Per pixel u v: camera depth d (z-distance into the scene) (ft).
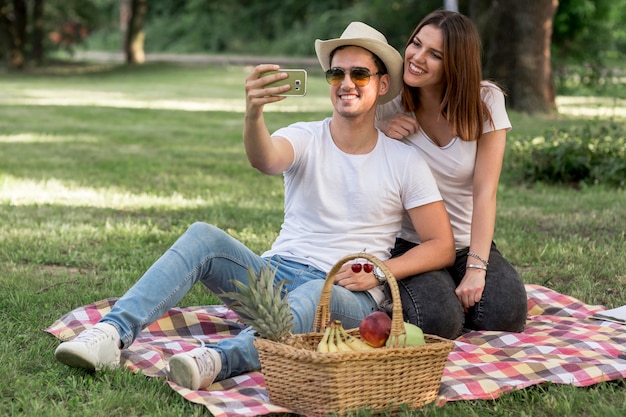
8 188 31.53
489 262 15.23
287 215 14.51
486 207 14.87
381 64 14.10
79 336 12.80
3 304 16.61
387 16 103.14
